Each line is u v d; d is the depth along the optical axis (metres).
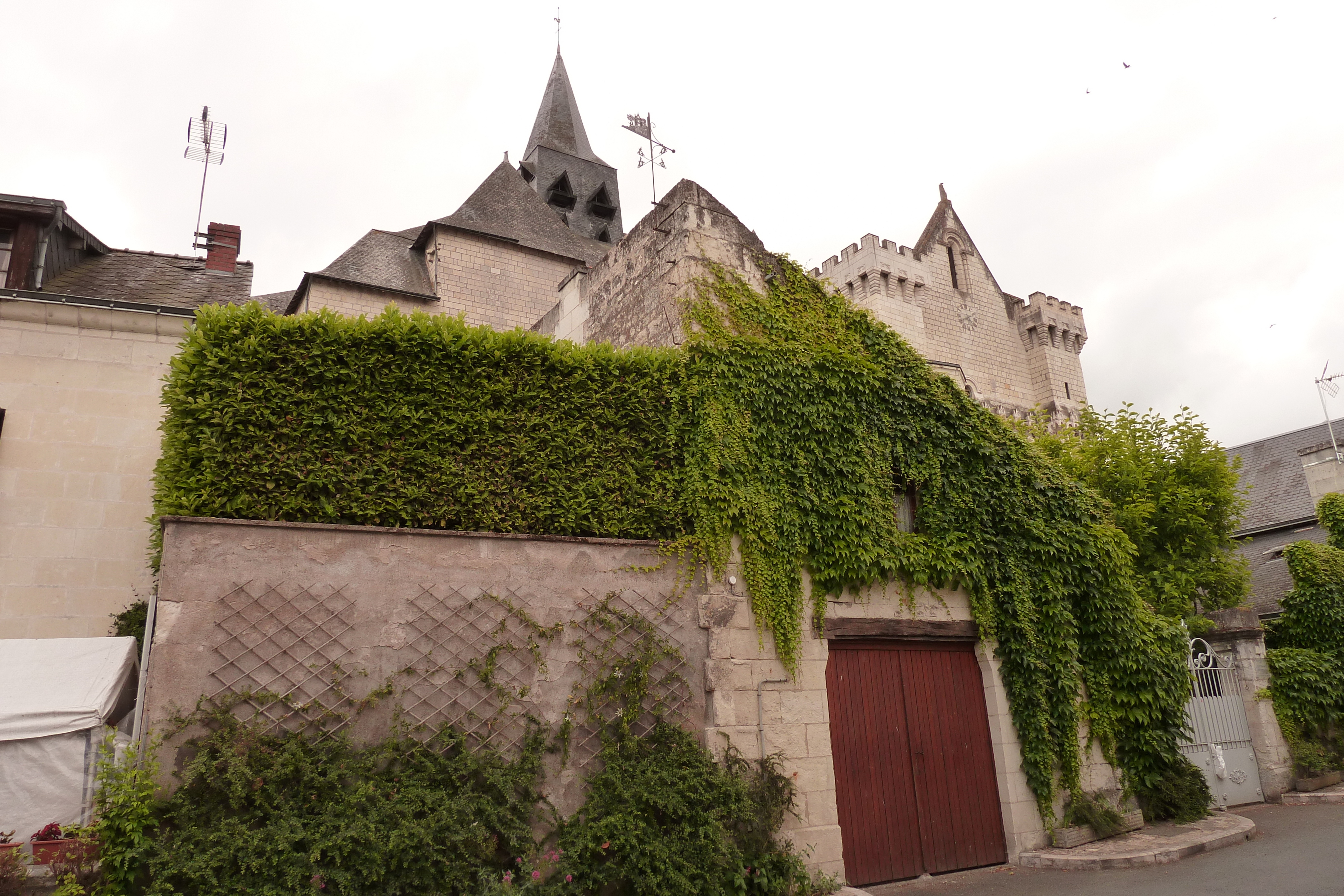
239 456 7.12
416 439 7.84
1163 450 18.48
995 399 38.84
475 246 23.91
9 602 10.02
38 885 5.61
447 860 6.32
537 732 7.31
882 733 9.20
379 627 7.09
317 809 6.22
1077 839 9.73
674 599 8.40
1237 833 9.88
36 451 10.53
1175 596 16.16
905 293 37.31
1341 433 26.09
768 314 10.20
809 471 9.52
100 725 6.54
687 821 7.34
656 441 8.98
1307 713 13.09
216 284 14.24
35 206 11.89
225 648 6.53
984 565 10.24
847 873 8.48
